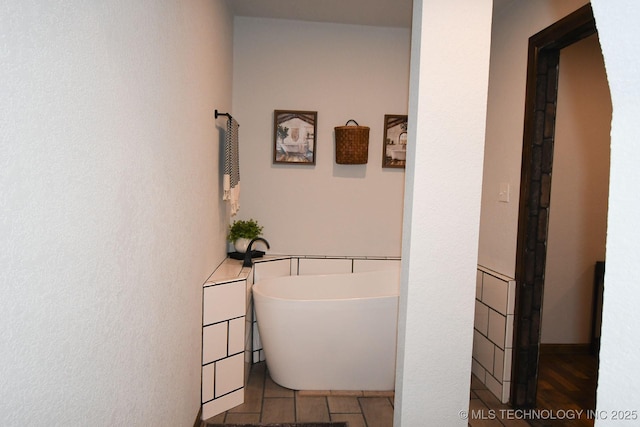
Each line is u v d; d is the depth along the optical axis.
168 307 1.54
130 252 1.17
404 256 1.66
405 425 1.64
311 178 3.31
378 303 2.53
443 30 1.55
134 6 1.17
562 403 2.53
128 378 1.17
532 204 2.40
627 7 0.50
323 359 2.57
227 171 2.43
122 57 1.09
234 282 2.30
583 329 3.25
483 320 2.79
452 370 1.63
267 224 3.29
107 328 1.03
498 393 2.59
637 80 0.49
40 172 0.75
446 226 1.60
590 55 3.06
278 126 3.24
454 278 1.61
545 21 2.27
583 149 3.13
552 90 2.36
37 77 0.74
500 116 2.71
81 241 0.90
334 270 3.26
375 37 3.30
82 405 0.91
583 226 3.18
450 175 1.58
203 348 2.16
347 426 2.22
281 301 2.51
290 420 2.26
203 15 2.05
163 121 1.45
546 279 3.21
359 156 3.19
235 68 3.19
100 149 0.98
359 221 3.36
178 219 1.66
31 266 0.74
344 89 3.29
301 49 3.24
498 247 2.70
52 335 0.80
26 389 0.73
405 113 3.34
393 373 2.60
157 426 1.43
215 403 2.26
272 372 2.70
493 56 2.83
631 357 0.51
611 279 0.54
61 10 0.81
